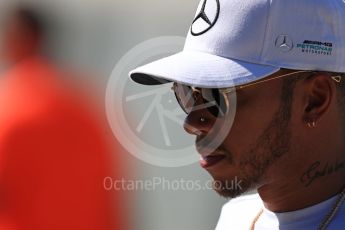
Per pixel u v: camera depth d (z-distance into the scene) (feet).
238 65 25.71
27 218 40.16
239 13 25.88
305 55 25.46
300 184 26.04
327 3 25.64
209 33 26.40
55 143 40.55
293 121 25.73
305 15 25.46
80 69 56.13
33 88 41.29
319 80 25.55
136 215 54.49
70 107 41.37
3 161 40.09
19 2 43.91
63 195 40.60
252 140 25.85
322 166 25.91
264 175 26.00
